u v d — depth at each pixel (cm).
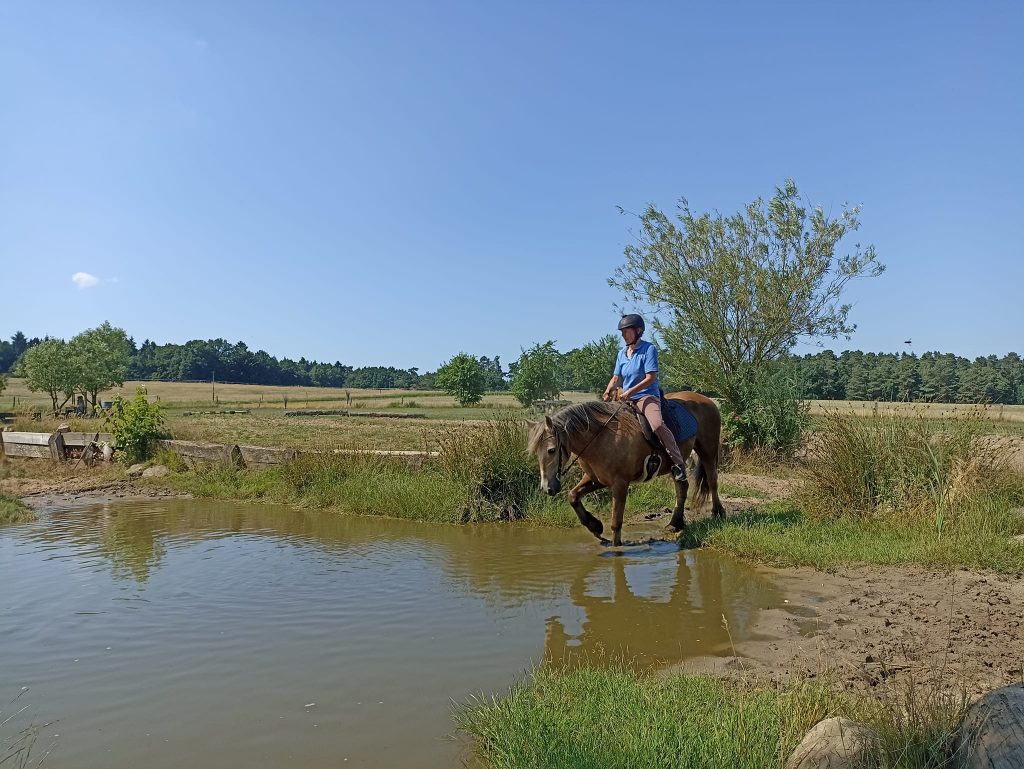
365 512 1079
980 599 590
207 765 359
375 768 356
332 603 628
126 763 362
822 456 954
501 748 356
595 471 848
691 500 984
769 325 1647
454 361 6122
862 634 526
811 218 1653
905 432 891
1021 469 929
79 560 782
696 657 496
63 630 558
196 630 558
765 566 741
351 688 451
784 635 535
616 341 4281
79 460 1606
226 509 1127
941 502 790
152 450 1535
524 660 496
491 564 765
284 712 418
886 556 715
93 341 5112
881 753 300
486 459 1052
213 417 3984
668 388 1777
